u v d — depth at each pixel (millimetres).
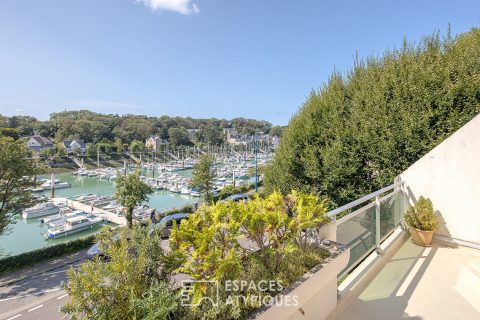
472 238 4207
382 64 8242
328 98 8766
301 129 8891
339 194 7684
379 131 7004
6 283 10289
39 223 21844
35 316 8094
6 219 12328
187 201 31266
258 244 2010
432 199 4648
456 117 5918
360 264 3371
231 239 1812
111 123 83500
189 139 92750
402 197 4926
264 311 1564
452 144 4422
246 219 1920
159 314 1284
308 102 9688
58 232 18703
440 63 6680
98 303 1396
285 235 2059
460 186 4336
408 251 4176
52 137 73938
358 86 8422
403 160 6484
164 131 92750
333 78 9273
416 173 4852
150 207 27203
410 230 4598
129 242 1746
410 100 6645
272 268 1973
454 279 3287
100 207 26500
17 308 8555
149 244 1715
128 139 80750
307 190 8258
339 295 2666
